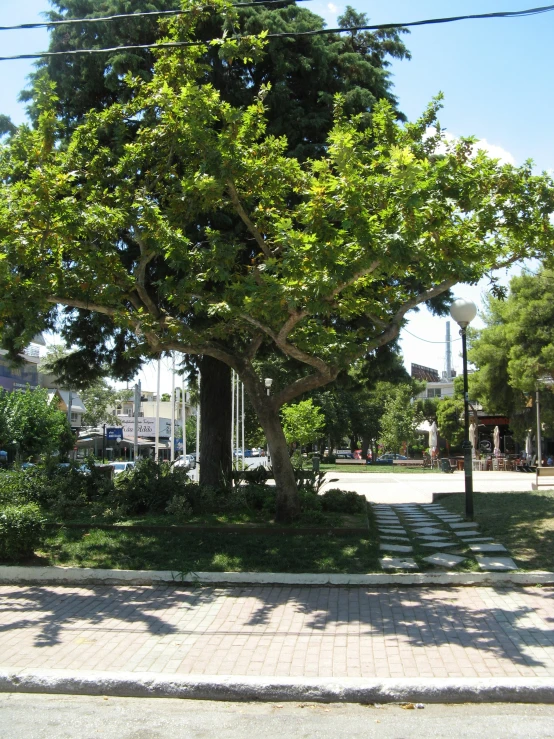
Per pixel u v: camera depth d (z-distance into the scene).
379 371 15.14
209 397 14.65
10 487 13.27
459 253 9.09
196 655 6.08
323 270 8.29
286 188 11.44
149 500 12.35
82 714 5.09
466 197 8.96
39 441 34.00
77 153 11.13
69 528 11.09
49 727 4.85
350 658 5.95
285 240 8.23
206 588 8.50
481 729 4.76
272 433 11.27
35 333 9.96
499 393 33.09
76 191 10.36
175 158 12.29
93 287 10.11
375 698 5.25
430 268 8.66
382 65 15.20
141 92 11.23
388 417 45.69
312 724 4.88
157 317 10.97
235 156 9.88
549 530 10.75
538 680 5.29
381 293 11.37
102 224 9.70
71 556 9.38
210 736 4.70
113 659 5.99
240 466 25.80
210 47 12.94
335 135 8.46
